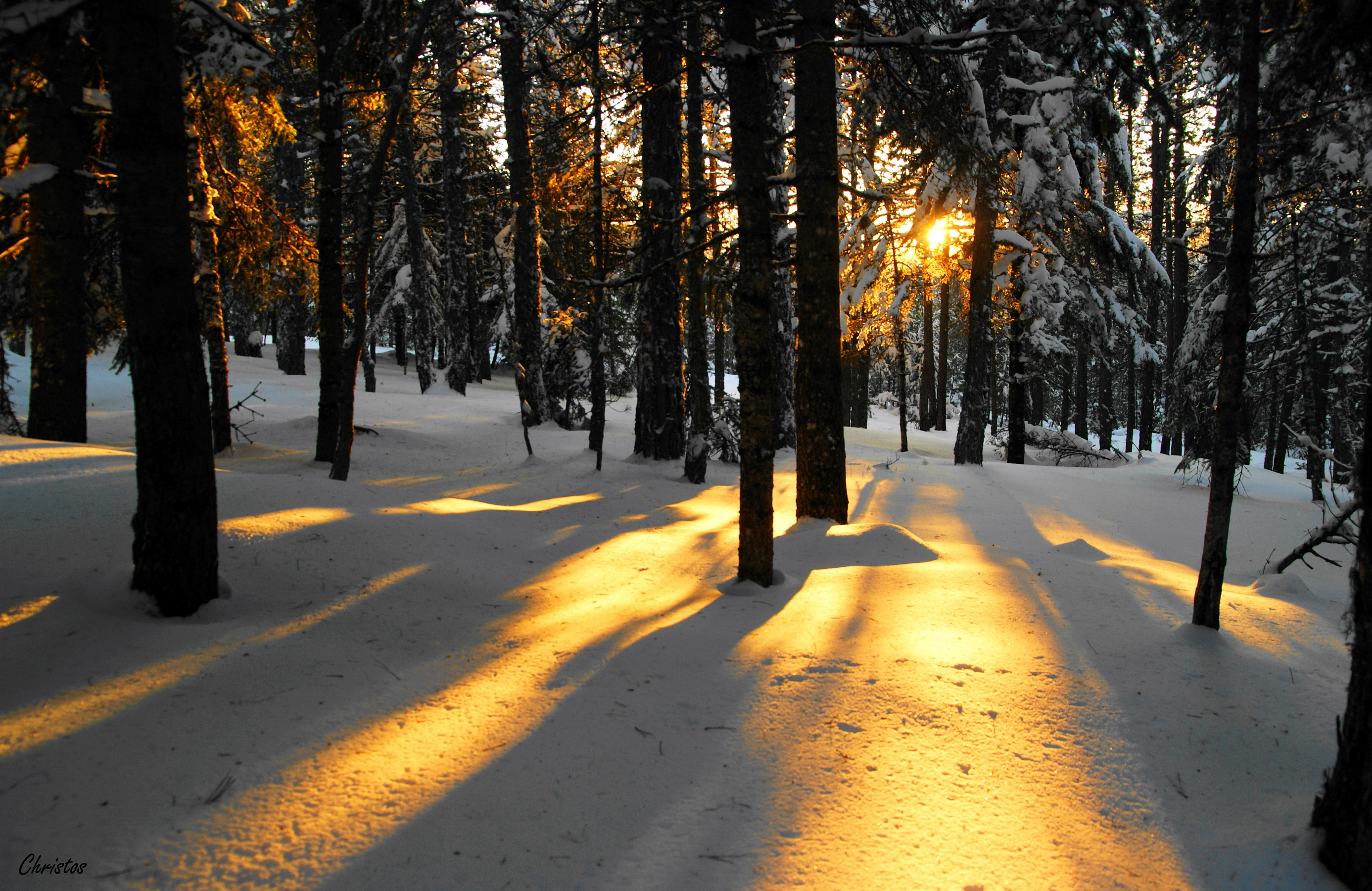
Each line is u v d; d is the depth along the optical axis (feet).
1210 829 9.45
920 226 55.47
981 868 8.49
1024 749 11.08
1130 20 20.75
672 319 50.98
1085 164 62.59
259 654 12.81
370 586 17.10
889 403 147.84
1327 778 9.05
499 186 91.50
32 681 11.07
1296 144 23.99
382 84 35.12
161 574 13.99
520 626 16.24
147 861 7.73
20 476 19.79
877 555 23.45
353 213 97.66
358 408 65.62
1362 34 11.85
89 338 40.78
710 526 31.63
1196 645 15.57
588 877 8.14
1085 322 67.05
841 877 8.29
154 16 13.01
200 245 39.22
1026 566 22.49
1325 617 19.06
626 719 11.79
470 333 110.63
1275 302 49.39
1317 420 49.03
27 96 24.12
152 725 10.23
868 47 21.71
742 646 14.99
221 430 41.78
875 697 12.60
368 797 9.23
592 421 46.75
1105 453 81.25
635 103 41.42
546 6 41.83
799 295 29.17
